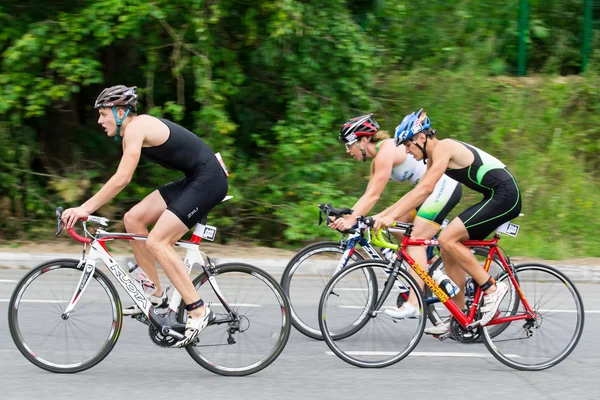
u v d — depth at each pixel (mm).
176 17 15586
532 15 20391
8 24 15727
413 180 9414
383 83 18172
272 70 17109
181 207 7367
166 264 7340
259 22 16125
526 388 7297
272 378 7484
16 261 14047
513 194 8016
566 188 17000
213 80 15961
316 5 16219
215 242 16219
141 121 7328
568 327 8234
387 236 9164
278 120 17047
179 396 6797
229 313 7629
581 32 20734
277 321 7742
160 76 16984
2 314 9805
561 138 18172
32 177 16828
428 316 8961
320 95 16625
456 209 15727
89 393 6828
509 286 8180
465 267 8062
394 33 18875
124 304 10320
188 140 7484
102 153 17656
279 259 14203
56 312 7512
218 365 7574
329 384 7297
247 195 16328
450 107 17672
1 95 15008
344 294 8133
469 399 6879
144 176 16781
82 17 14922
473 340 8539
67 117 17531
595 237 16000
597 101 18859
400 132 7926
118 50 16859
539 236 15797
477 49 19062
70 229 7461
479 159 8016
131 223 7824
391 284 8148
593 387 7371
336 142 16344
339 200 15688
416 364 8141
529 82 19406
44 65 15750
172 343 7480
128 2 14570
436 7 19344
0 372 7449
